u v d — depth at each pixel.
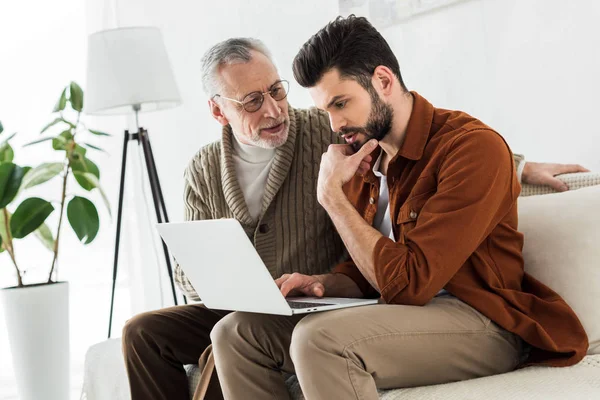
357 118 1.67
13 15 4.01
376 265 1.56
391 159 1.72
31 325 3.17
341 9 2.79
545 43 2.22
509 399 1.35
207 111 3.57
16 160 4.01
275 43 3.18
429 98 2.56
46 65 4.02
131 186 3.82
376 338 1.43
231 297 1.64
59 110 3.34
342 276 1.86
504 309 1.55
